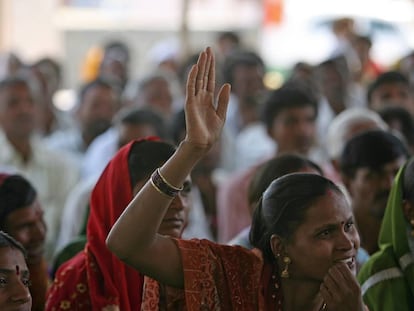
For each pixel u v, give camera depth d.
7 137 10.58
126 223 4.56
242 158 12.34
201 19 26.86
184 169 4.55
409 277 5.75
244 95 14.07
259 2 26.58
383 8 25.41
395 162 6.82
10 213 6.02
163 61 19.14
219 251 4.81
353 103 14.78
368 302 5.77
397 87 12.01
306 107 9.36
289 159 6.34
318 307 4.81
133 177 5.65
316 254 4.66
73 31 27.11
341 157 7.07
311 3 26.27
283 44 26.34
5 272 4.92
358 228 7.00
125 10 27.58
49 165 10.66
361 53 18.89
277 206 4.74
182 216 5.43
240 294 4.76
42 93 13.92
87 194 8.54
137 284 5.63
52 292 5.85
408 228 5.78
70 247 6.74
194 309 4.69
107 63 18.03
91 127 12.60
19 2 26.67
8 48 26.30
